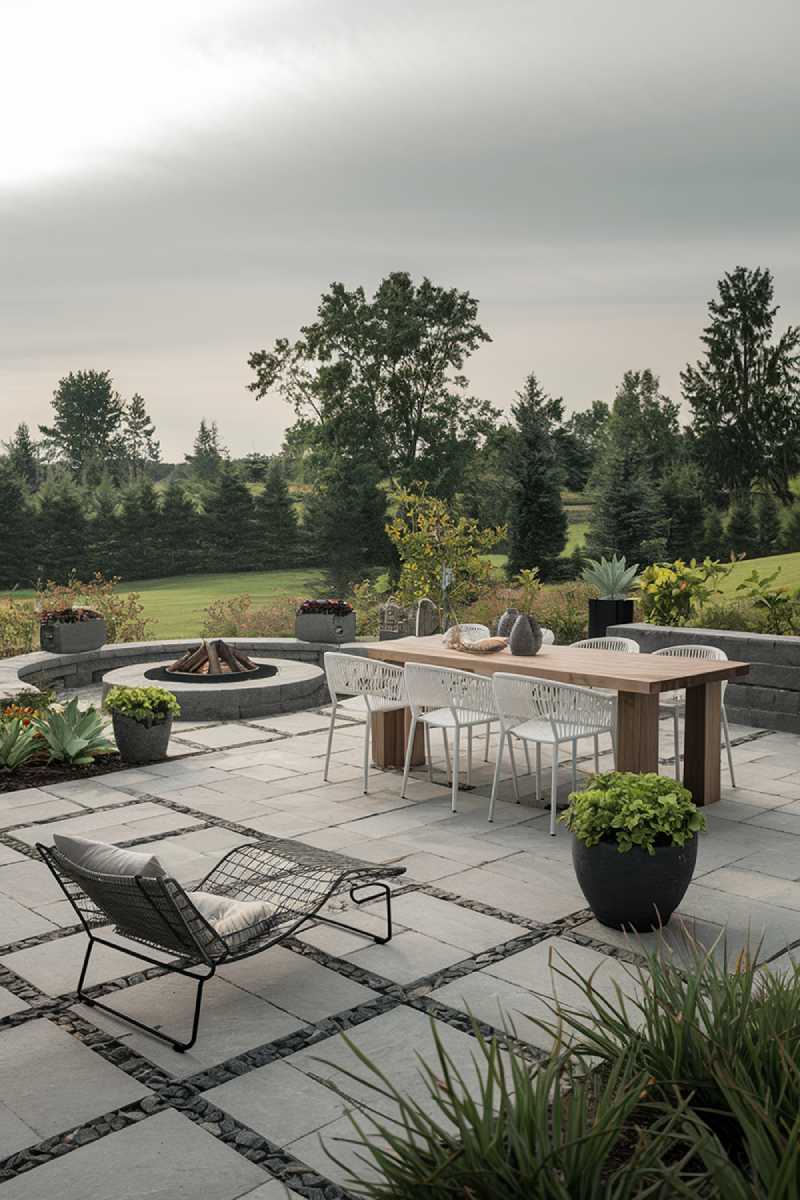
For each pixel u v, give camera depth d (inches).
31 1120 116.4
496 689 229.8
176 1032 136.8
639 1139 84.0
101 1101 120.1
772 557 1018.1
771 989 106.5
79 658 436.1
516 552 1171.3
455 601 631.2
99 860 136.8
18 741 284.5
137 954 142.4
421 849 212.5
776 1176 73.2
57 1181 105.0
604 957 158.7
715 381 1368.1
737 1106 83.5
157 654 461.1
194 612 1111.0
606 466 1203.9
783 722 333.4
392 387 1224.8
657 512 1184.8
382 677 254.5
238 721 356.8
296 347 1226.0
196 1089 122.4
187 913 131.1
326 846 214.7
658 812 163.2
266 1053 130.8
